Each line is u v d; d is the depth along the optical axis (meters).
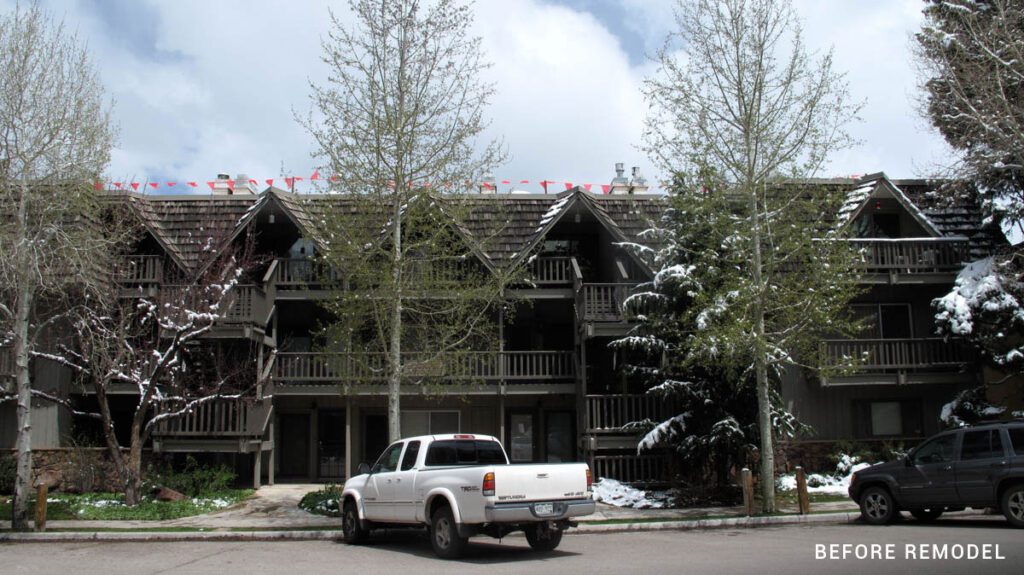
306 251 27.41
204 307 22.27
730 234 18.89
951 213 27.12
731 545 13.83
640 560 12.20
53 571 12.36
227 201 27.03
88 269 19.42
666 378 22.19
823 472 24.72
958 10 22.36
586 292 24.50
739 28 19.00
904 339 24.80
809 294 18.20
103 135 19.20
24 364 17.62
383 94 18.80
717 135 19.02
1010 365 23.09
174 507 20.14
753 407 21.52
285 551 14.50
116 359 21.33
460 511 12.80
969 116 21.47
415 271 19.05
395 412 18.62
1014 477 14.65
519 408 27.70
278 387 25.41
